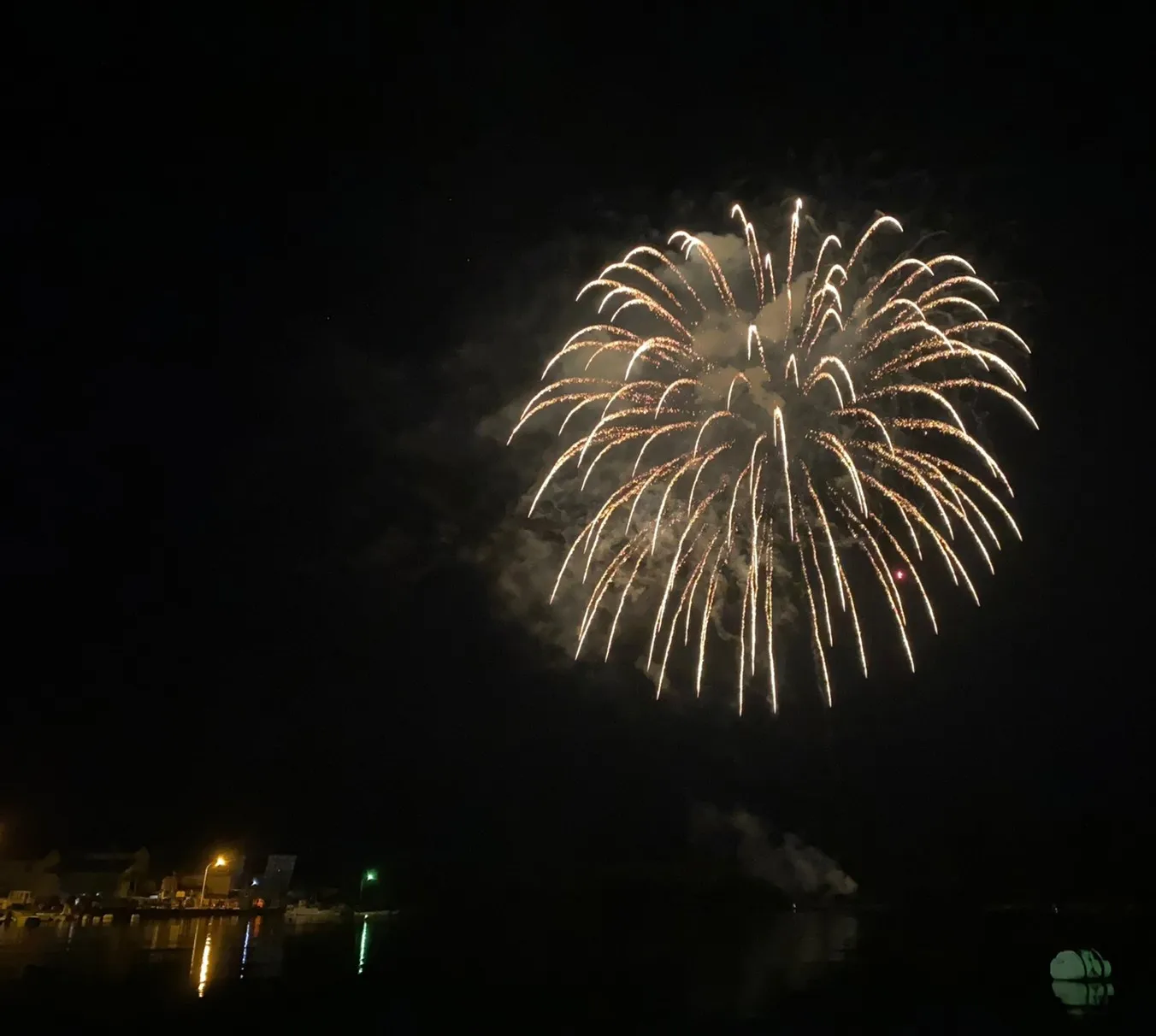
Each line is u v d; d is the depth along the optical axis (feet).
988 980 157.17
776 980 158.10
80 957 157.17
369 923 260.83
